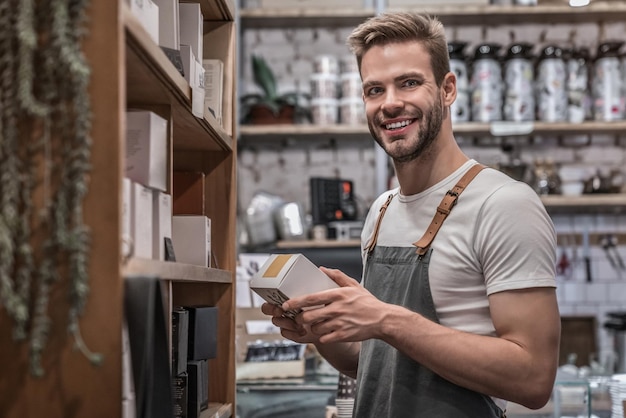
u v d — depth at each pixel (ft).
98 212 4.24
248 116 16.80
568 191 16.17
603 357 13.82
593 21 17.15
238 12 16.48
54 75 4.22
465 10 16.26
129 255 4.66
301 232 15.90
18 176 4.18
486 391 6.44
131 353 4.41
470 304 6.76
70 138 4.22
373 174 17.42
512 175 16.26
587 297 17.28
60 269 4.25
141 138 5.17
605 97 16.15
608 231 17.34
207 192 8.38
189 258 7.00
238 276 11.50
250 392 10.30
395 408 6.81
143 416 4.37
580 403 9.35
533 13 16.40
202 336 7.35
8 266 4.05
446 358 6.35
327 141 17.39
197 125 6.82
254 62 17.08
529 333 6.42
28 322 4.24
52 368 4.26
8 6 4.19
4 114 4.18
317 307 6.49
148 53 4.69
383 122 6.95
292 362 10.87
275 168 17.47
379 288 7.22
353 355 8.13
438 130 6.99
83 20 4.22
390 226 7.38
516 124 15.83
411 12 7.08
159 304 4.51
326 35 17.53
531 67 16.08
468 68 16.55
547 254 6.57
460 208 6.85
